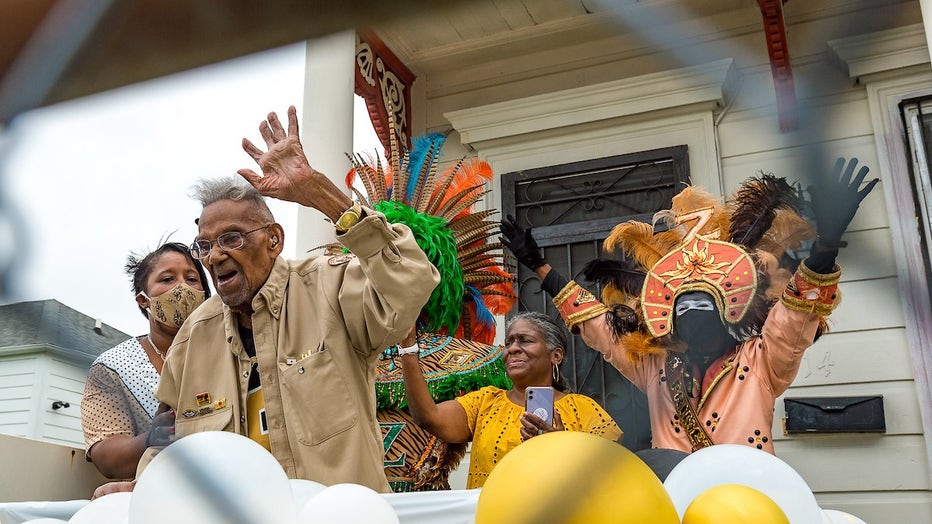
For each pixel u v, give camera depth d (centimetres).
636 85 555
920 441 445
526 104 579
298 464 215
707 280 268
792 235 262
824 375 468
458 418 295
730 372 261
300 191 205
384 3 21
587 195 559
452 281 332
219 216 222
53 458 240
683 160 537
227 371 229
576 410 302
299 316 227
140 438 225
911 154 469
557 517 78
